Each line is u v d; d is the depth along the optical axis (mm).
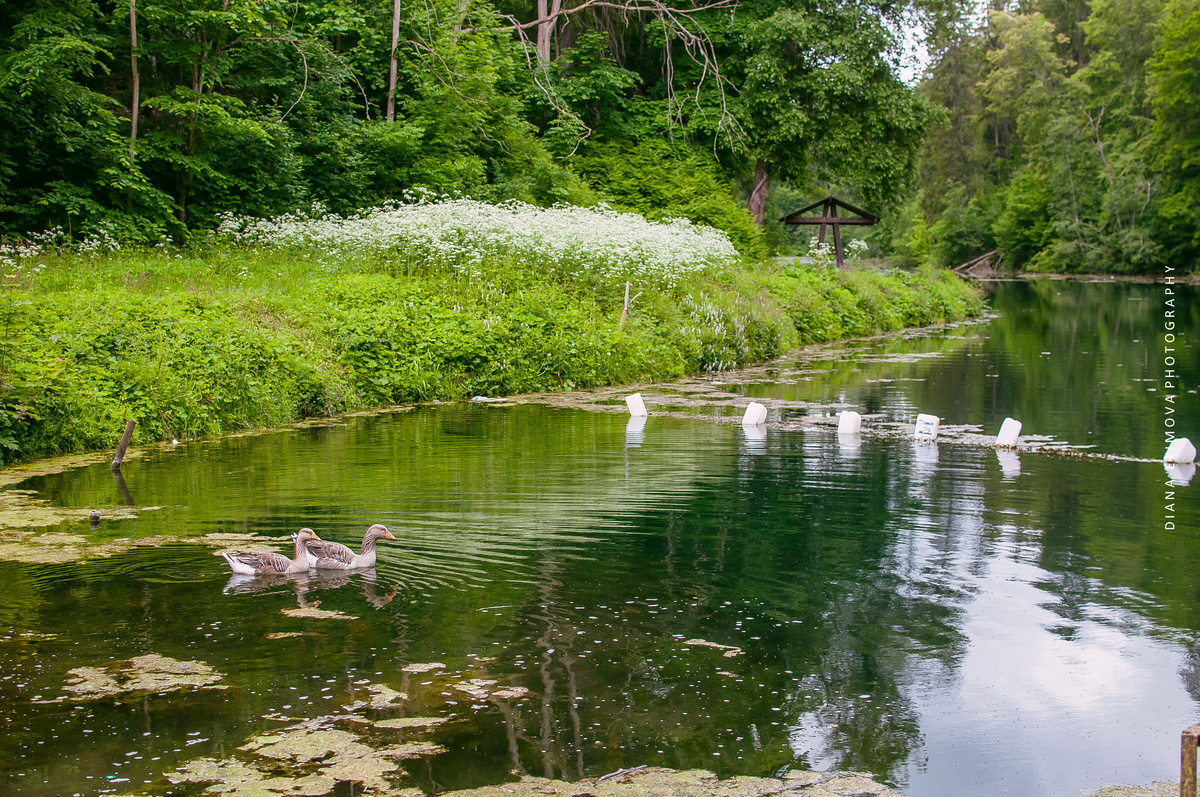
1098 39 70688
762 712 4277
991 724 4207
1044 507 7973
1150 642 5098
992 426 12336
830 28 33281
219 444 10961
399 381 14469
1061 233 64625
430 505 7938
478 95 25188
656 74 36688
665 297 19734
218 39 19719
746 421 12484
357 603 5594
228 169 20703
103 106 19641
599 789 3633
